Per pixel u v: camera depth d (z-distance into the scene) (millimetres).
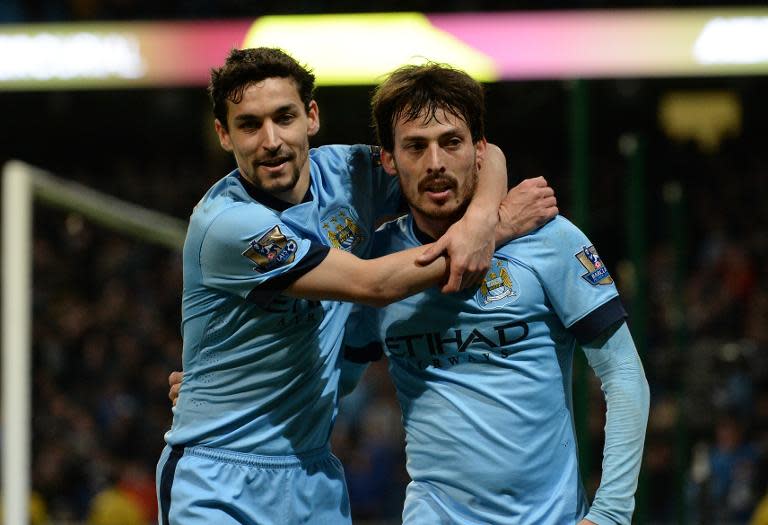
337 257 5285
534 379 5363
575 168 9484
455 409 5379
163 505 5707
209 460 5625
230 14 21516
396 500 16219
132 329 20344
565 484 5379
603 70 19594
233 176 5637
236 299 5512
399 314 5488
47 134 24641
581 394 9438
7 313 7750
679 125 23328
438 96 5211
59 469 16844
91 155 25312
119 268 21531
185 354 5777
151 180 24219
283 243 5309
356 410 17312
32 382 18797
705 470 12297
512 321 5324
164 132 24672
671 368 12336
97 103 23719
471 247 5148
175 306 21016
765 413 13961
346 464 16453
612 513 5156
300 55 19062
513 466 5297
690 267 20688
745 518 13406
